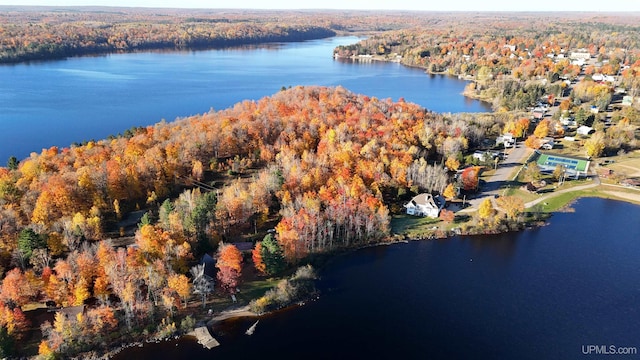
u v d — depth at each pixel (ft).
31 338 307.37
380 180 510.99
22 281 322.55
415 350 316.40
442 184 522.06
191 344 312.71
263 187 472.44
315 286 378.12
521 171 598.75
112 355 301.84
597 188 558.15
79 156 531.09
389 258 419.95
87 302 336.29
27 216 422.41
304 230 408.67
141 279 340.80
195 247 393.29
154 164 501.56
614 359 311.88
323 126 620.90
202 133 580.71
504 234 462.60
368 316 346.54
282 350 311.88
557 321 346.33
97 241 407.44
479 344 322.96
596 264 416.46
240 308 346.33
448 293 375.25
